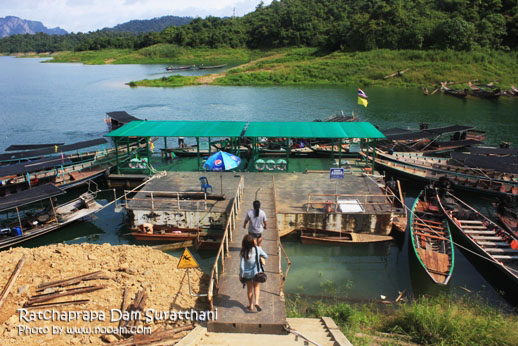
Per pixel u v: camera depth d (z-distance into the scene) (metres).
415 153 33.66
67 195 27.20
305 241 19.53
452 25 89.00
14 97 71.69
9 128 48.12
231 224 15.48
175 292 11.92
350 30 106.62
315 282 16.83
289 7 153.50
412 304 14.06
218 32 147.00
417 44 93.12
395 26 98.19
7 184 25.72
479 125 48.25
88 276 11.87
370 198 21.16
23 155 28.78
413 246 17.84
